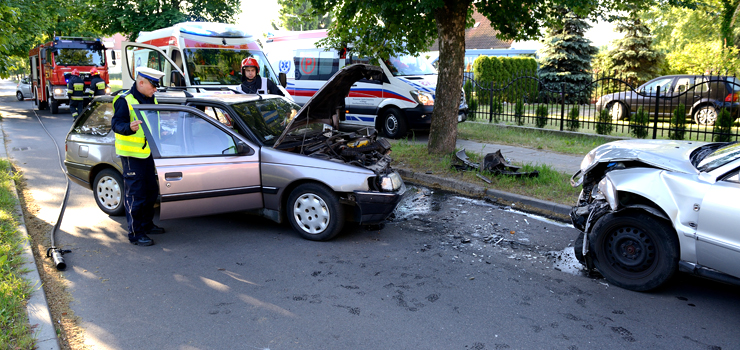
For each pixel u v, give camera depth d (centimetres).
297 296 424
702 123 1409
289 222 598
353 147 579
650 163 457
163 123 536
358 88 1262
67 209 663
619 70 2342
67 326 372
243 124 571
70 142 647
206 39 1130
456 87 918
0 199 641
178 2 2412
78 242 545
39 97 2192
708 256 395
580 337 362
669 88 1469
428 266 490
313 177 538
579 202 541
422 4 756
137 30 2322
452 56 902
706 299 424
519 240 564
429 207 695
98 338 357
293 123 552
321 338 358
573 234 584
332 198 540
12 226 553
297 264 492
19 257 473
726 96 1356
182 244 545
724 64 1912
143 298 418
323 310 400
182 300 415
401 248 538
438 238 570
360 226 612
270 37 1447
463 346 349
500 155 848
